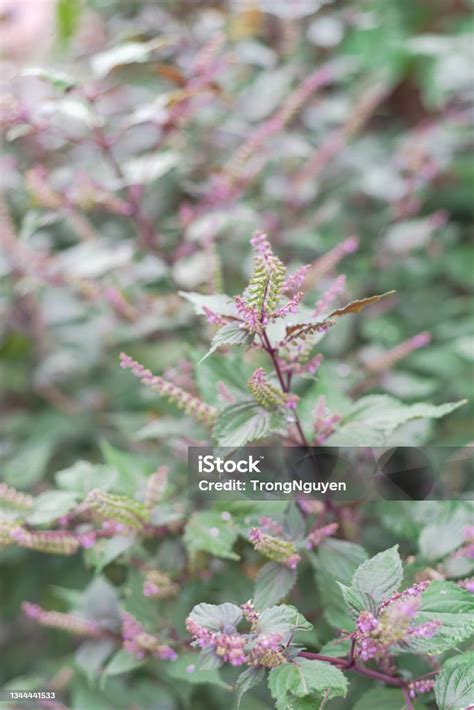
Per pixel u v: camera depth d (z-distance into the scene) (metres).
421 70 1.72
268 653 0.87
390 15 1.75
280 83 1.50
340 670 0.89
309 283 1.16
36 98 1.33
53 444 1.39
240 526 0.99
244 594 1.04
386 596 0.88
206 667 0.87
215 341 0.90
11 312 1.48
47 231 1.57
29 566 1.44
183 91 1.19
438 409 0.98
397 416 0.98
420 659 0.97
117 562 1.09
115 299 1.23
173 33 1.49
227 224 1.27
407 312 1.49
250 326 0.90
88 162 1.40
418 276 1.52
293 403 0.94
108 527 1.02
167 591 1.03
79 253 1.27
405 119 1.92
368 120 1.83
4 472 1.31
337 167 1.54
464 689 0.90
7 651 1.46
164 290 1.28
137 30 1.45
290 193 1.39
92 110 1.19
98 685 1.12
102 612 1.06
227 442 0.92
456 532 1.00
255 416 0.93
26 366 1.53
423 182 1.47
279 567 0.95
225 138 1.43
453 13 1.87
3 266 1.32
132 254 1.24
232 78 1.55
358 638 0.88
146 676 1.13
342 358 1.30
